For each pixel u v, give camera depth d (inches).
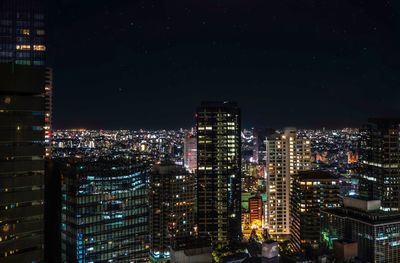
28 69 5413.4
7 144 5310.0
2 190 5275.6
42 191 5585.6
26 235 5452.8
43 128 5556.1
